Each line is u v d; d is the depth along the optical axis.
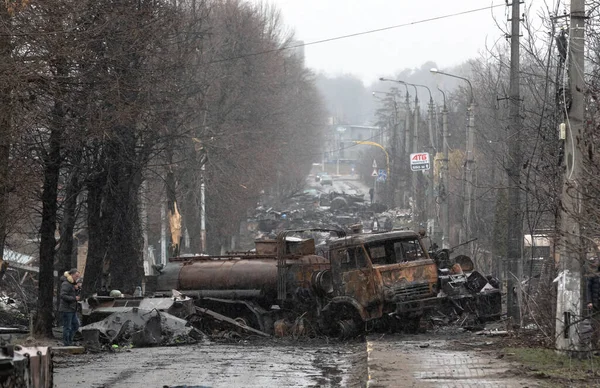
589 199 33.84
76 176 70.94
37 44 46.09
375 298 54.50
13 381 17.06
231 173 133.12
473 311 58.06
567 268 34.81
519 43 57.44
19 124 48.88
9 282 87.06
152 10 60.94
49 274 60.44
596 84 43.41
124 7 54.28
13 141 49.56
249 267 63.25
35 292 88.69
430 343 44.34
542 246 74.50
